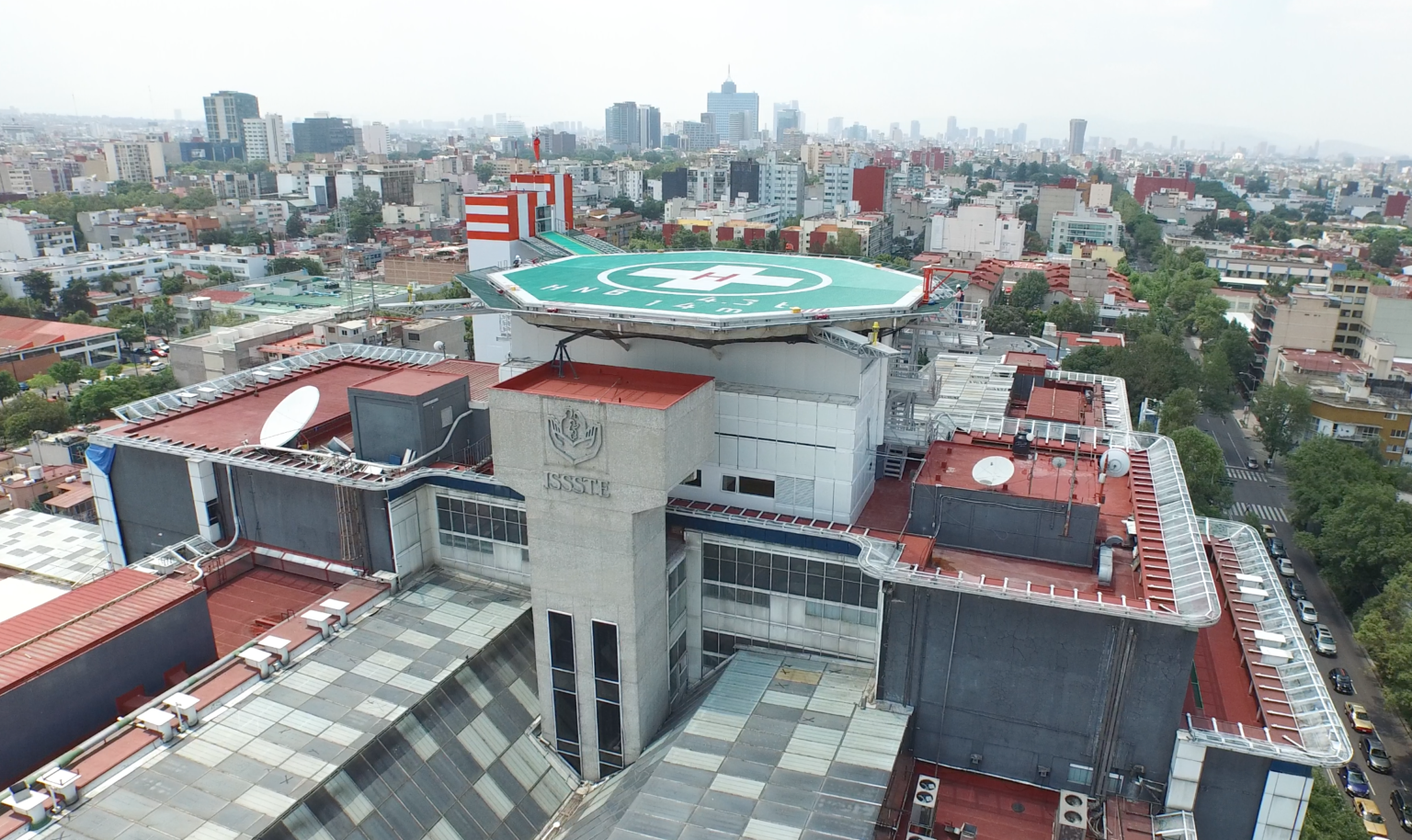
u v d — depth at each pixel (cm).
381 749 4838
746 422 5438
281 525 6800
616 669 5150
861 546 4916
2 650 4928
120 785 4412
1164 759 4356
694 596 5691
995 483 5009
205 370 17188
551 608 5197
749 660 5459
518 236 13362
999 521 4969
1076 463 5497
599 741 5359
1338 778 8406
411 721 5066
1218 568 5638
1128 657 4300
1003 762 4756
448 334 18025
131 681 5216
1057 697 4525
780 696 5075
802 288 6012
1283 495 14750
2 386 17275
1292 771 4091
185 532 7088
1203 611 4056
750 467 5531
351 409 6569
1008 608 4506
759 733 4759
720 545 5500
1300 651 4638
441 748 5072
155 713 4834
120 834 4106
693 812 4247
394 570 6388
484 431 6956
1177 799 4300
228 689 5159
